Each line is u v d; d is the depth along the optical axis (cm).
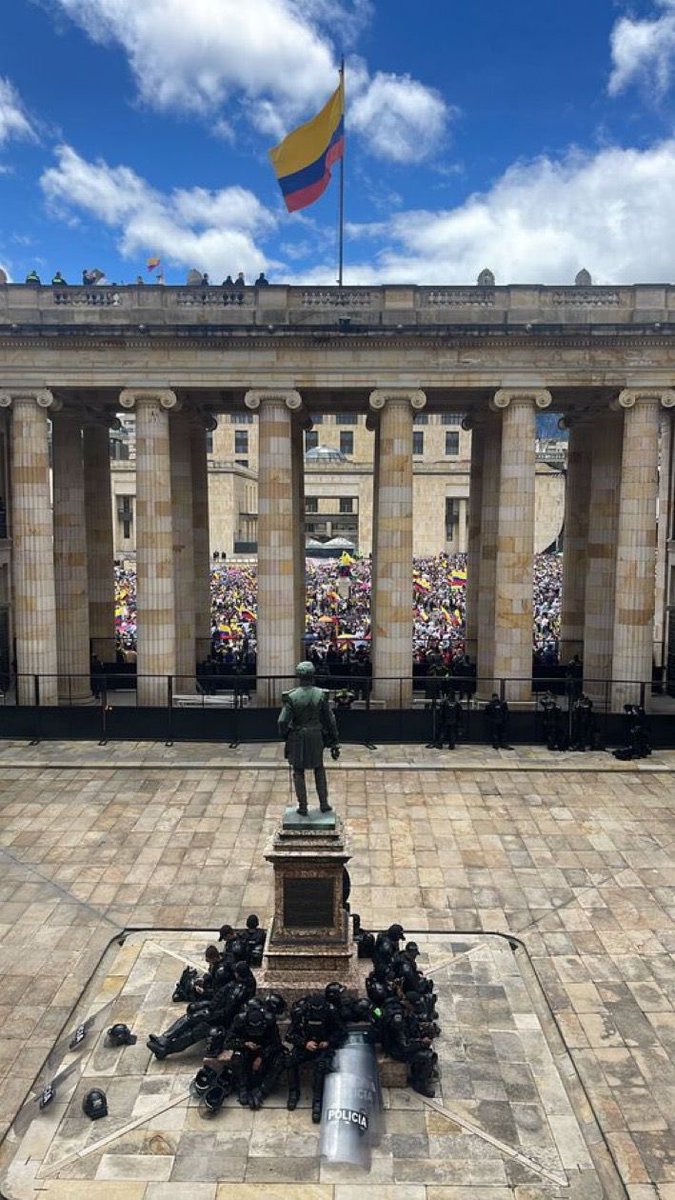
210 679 3391
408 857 1928
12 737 2819
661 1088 1162
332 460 11350
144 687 3006
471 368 2889
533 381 2883
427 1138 1061
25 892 1744
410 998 1204
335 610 5650
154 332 2844
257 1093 1120
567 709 2898
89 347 2900
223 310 2923
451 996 1359
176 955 1470
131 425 12106
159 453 2947
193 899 1711
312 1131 1074
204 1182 993
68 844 1997
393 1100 1125
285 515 2978
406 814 2197
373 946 1313
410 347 2881
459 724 2755
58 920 1622
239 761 2591
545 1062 1202
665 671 3725
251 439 11538
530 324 2812
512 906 1689
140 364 2908
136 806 2248
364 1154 1015
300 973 1230
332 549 9044
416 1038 1152
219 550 10238
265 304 2911
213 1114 1098
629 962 1480
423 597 6275
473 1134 1067
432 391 3206
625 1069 1201
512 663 2981
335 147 3091
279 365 2900
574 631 3803
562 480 10175
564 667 3678
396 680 2988
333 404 3556
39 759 2608
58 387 2944
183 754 2664
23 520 2969
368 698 2783
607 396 3153
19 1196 972
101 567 3819
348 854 1223
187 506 3534
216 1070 1148
